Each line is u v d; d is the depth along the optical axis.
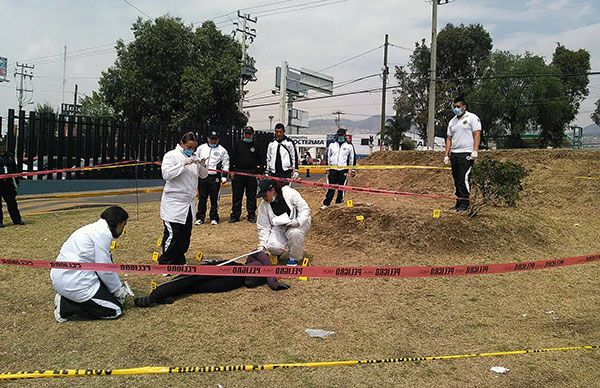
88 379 3.71
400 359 4.02
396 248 7.18
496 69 41.62
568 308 5.27
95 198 15.19
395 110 47.81
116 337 4.47
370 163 16.78
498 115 41.59
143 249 7.64
